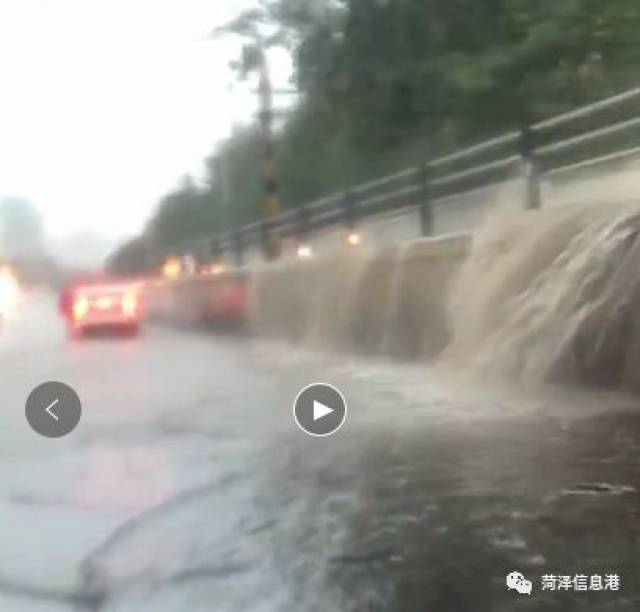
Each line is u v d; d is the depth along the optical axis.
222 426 10.41
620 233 11.05
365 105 27.95
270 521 6.47
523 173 15.39
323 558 5.63
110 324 28.23
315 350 20.09
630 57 21.20
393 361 16.45
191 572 5.52
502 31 24.39
